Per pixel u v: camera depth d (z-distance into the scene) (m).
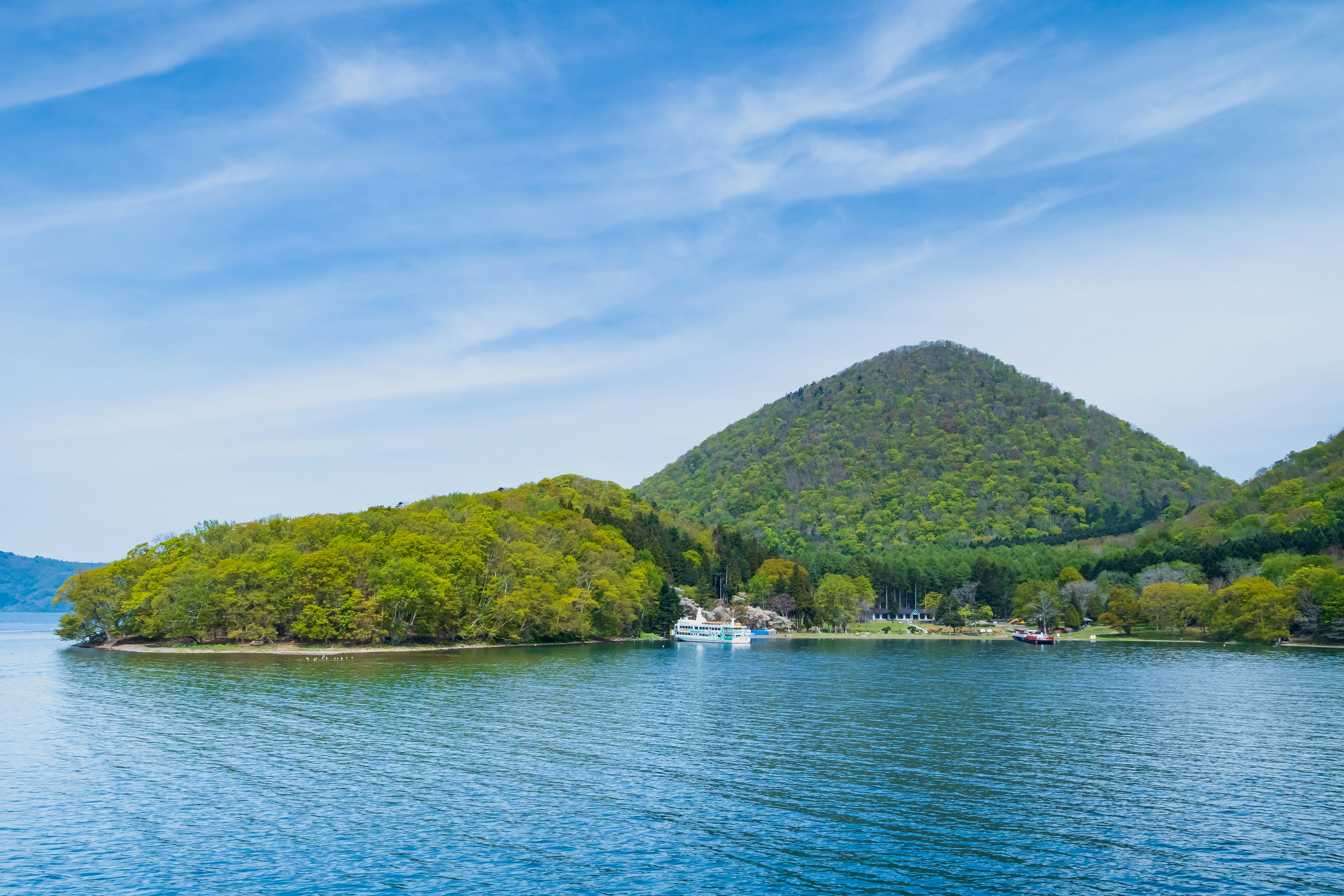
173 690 108.50
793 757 70.38
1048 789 60.97
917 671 148.38
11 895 40.84
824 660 172.00
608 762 68.12
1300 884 43.22
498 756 70.06
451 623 186.12
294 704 96.56
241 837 49.38
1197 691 118.81
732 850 47.69
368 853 46.88
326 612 170.38
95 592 188.50
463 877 43.56
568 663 154.25
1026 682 129.25
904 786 61.28
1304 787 61.97
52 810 54.31
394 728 82.12
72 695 103.62
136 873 43.91
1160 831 51.44
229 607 171.62
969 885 42.94
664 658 171.88
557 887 42.47
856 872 44.66
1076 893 42.09
